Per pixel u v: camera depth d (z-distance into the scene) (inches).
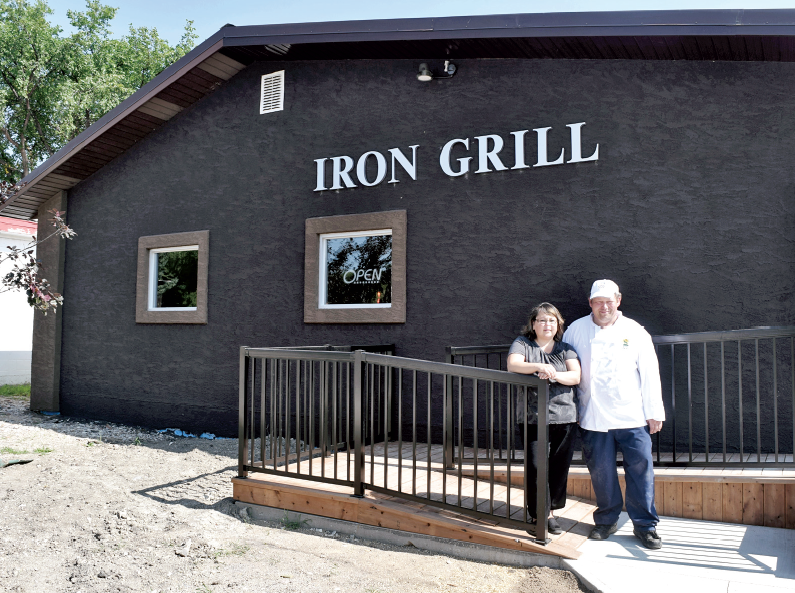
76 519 187.3
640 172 227.9
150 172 354.9
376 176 282.4
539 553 151.7
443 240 263.1
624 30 208.2
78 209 384.5
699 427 213.9
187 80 319.6
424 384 262.5
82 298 379.2
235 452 276.7
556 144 243.1
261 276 311.6
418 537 169.8
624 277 227.6
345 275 292.4
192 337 332.5
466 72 263.4
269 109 314.5
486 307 252.8
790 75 209.6
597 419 160.9
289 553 165.8
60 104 1050.1
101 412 365.4
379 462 224.5
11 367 571.2
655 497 181.9
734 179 214.5
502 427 247.0
